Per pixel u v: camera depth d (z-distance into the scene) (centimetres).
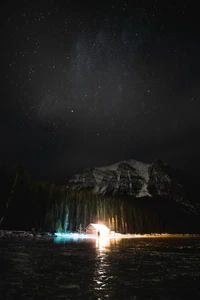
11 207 7544
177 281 1404
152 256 2538
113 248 3378
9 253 2512
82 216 9981
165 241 5997
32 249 2936
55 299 1056
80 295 1116
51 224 8106
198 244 4850
